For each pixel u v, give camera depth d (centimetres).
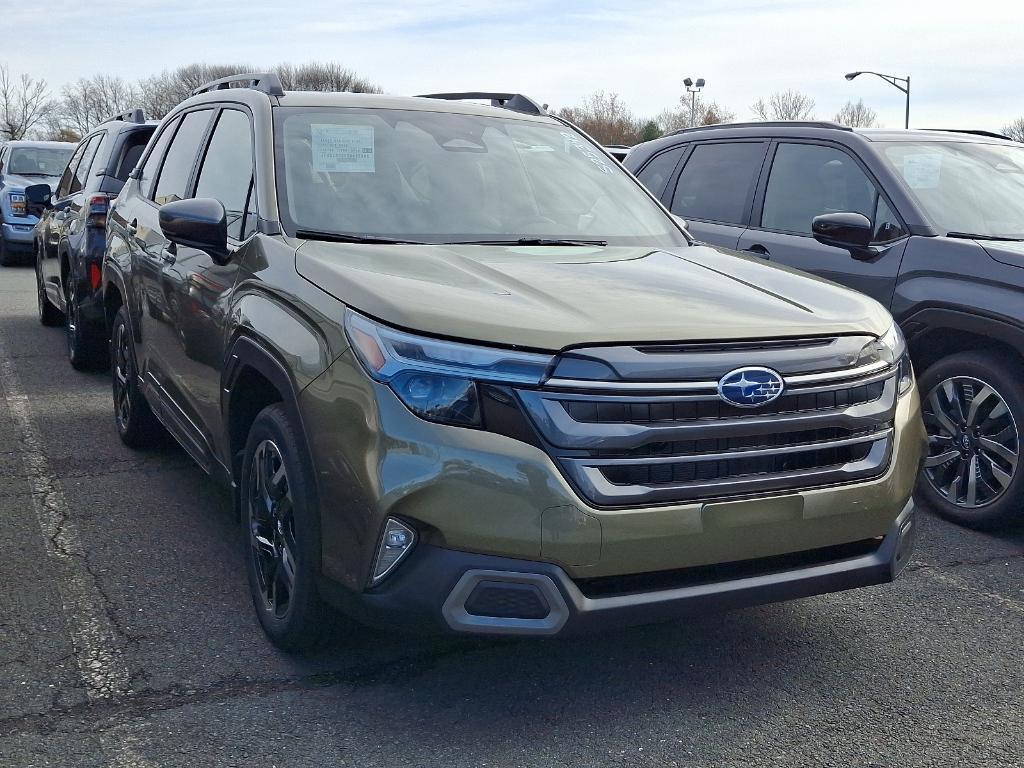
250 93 442
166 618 365
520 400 271
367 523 276
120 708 303
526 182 428
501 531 267
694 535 279
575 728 298
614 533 271
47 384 747
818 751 290
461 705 309
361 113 430
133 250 519
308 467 303
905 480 317
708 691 323
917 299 491
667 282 332
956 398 488
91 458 562
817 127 592
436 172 411
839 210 556
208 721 297
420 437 271
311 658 336
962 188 541
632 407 275
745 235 598
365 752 283
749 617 381
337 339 293
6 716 297
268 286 338
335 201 382
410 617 275
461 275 321
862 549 312
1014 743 297
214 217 370
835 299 335
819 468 300
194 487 514
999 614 390
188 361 417
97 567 411
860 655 352
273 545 336
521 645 349
